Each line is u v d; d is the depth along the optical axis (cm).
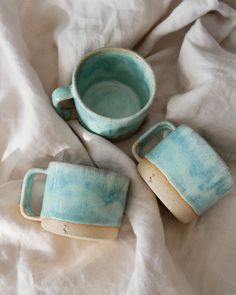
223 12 43
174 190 39
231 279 41
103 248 42
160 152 41
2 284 40
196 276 42
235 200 44
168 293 38
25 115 43
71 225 38
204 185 39
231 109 42
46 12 46
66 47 45
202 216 44
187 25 48
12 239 42
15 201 43
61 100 42
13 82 43
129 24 44
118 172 44
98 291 40
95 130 44
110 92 49
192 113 44
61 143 43
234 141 45
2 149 45
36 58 47
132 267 41
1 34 42
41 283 40
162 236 40
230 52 45
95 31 44
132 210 41
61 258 42
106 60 45
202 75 41
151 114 48
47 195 40
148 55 49
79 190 38
